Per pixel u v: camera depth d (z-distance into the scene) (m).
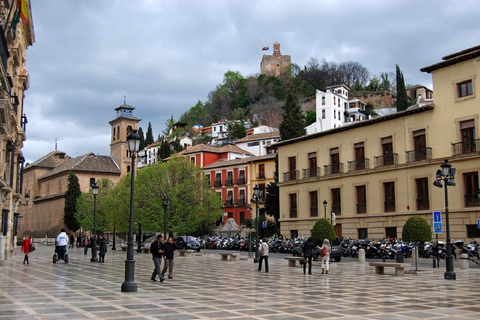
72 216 79.81
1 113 20.67
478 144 32.56
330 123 106.00
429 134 35.78
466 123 33.59
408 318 10.00
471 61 33.50
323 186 43.78
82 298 12.71
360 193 40.72
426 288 15.87
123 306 11.27
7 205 32.72
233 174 67.31
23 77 33.56
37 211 95.50
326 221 31.30
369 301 12.59
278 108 134.50
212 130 137.12
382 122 39.28
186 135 138.75
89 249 55.34
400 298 13.25
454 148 33.88
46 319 9.42
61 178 87.56
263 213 61.09
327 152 44.00
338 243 31.22
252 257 34.16
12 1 23.16
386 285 16.77
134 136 15.17
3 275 20.31
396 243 34.38
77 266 26.28
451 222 33.59
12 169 31.59
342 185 42.03
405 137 37.41
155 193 46.41
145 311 10.55
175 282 17.53
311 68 162.50
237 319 9.66
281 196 48.22
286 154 48.31
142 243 49.12
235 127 119.56
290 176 47.38
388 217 37.75
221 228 63.25
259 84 159.00
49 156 102.00
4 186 26.25
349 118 113.69
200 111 169.38
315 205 44.75
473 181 32.75
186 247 48.34
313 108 134.88
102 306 11.25
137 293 13.96
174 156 50.34
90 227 65.19
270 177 62.53
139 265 26.78
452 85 34.59
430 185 35.19
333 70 157.88
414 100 100.69
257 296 13.50
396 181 37.53
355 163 41.12
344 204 41.66
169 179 47.38
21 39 32.59
